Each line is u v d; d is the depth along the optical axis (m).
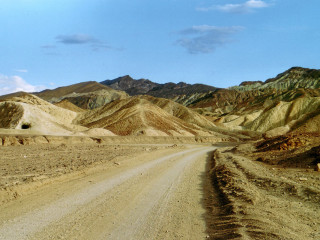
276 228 6.71
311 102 120.75
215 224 7.40
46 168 15.46
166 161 22.78
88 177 13.51
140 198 9.91
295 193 10.70
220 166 18.44
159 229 6.97
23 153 25.77
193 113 153.38
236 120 157.75
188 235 6.63
